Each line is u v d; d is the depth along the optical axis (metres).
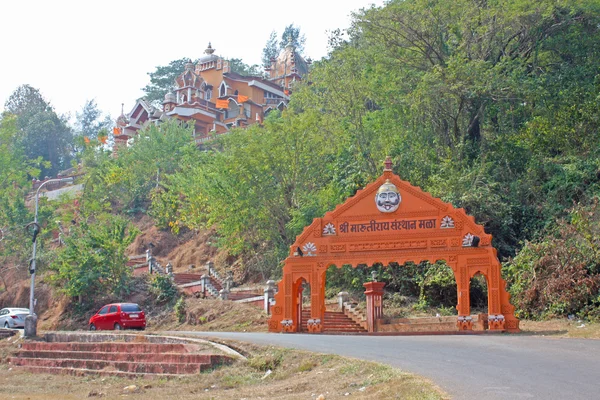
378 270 34.41
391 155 36.03
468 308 22.48
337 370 14.67
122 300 41.72
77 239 44.28
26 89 111.69
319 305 24.41
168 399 14.77
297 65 91.38
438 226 23.00
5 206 55.62
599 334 19.52
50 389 18.00
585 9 39.03
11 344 26.80
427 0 37.50
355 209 24.16
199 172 45.66
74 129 124.75
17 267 52.31
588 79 38.19
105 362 20.23
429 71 38.28
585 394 10.28
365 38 41.50
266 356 17.56
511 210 33.28
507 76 37.31
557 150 36.03
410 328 25.14
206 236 51.78
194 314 35.72
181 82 79.88
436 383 11.66
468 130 38.25
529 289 26.95
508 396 10.30
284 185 39.09
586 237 26.30
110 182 61.31
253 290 38.03
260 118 77.81
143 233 56.38
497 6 36.66
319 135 38.91
